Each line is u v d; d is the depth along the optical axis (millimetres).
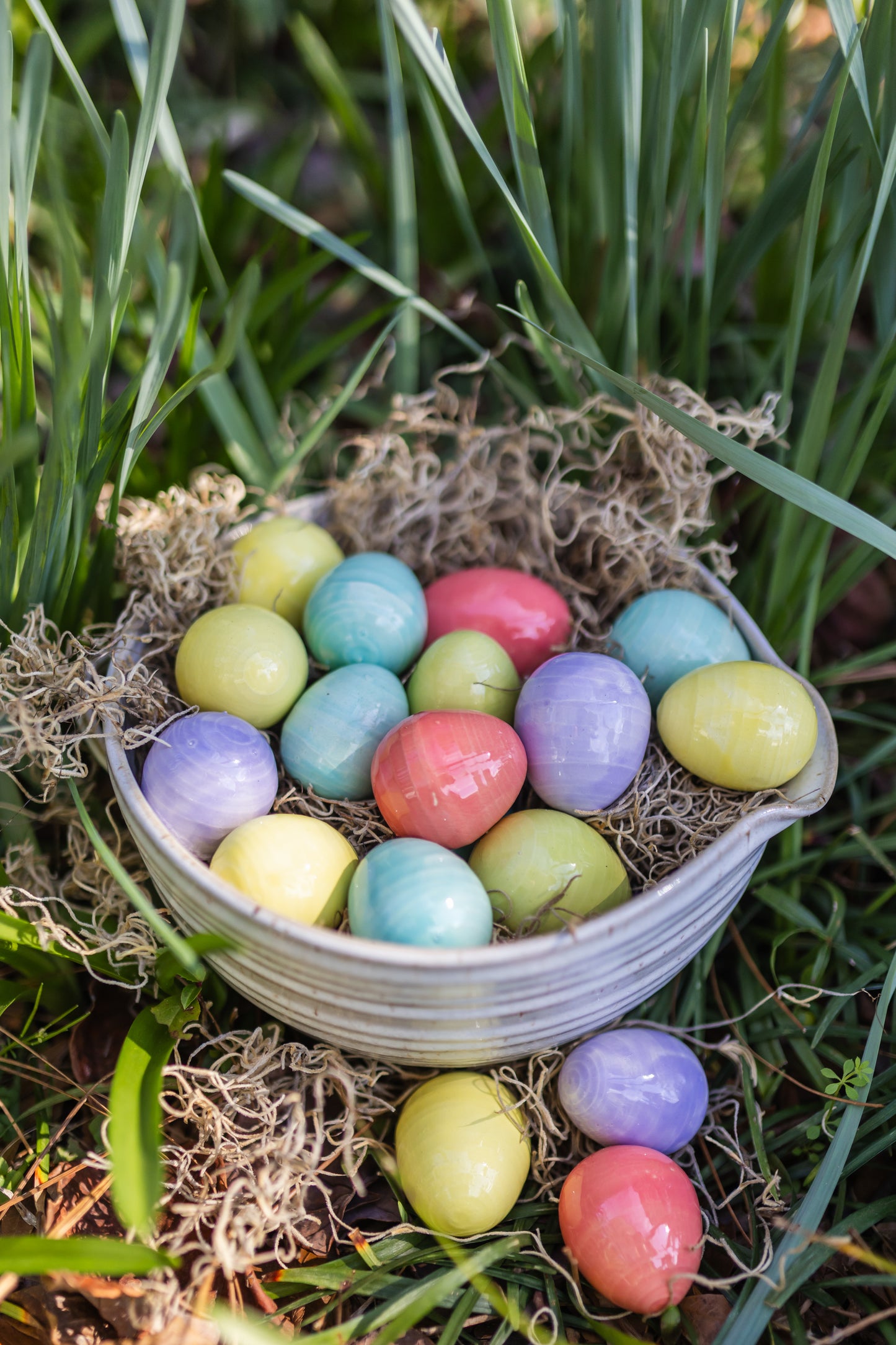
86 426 625
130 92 913
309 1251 584
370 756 606
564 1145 610
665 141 657
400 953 523
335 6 913
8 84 571
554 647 651
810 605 688
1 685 601
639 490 698
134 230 650
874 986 646
